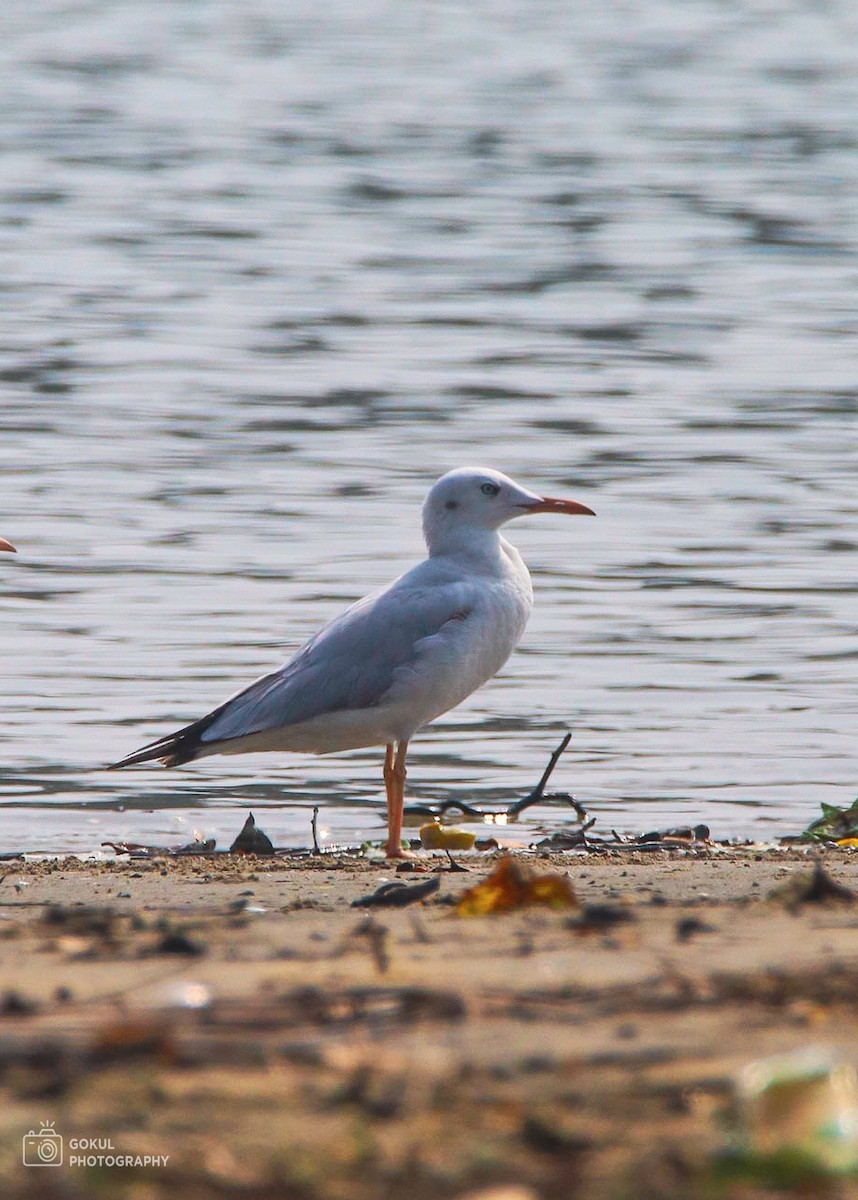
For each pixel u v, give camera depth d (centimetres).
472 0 7056
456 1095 421
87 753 1347
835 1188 373
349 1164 382
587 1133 397
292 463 2166
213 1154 386
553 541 1888
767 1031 469
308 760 1382
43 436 2277
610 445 2247
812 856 1000
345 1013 496
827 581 1761
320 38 6100
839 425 2342
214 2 6912
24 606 1672
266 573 1769
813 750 1354
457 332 2856
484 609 1160
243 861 1002
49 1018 499
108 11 6650
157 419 2367
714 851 1058
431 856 1059
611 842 1123
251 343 2772
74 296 3050
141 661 1535
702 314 2962
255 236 3519
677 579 1770
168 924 662
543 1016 489
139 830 1195
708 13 6694
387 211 3741
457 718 1445
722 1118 405
